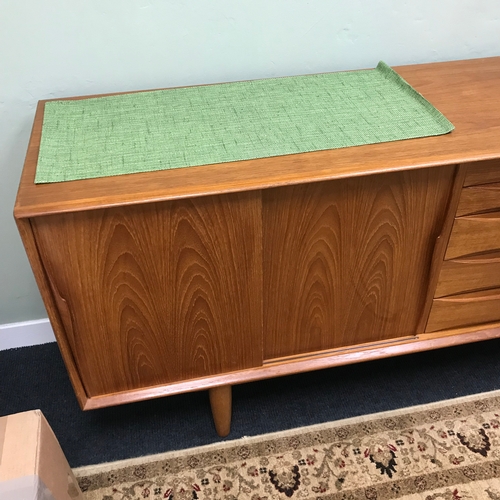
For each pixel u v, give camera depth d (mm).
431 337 1135
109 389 1038
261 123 966
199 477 1133
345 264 972
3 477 781
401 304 1069
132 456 1179
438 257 996
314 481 1120
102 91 1133
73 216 778
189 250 865
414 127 936
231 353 1042
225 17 1086
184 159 864
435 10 1167
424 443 1183
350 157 859
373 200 893
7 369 1393
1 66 1049
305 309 1024
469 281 1054
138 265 863
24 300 1383
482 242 993
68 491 917
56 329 893
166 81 1148
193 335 990
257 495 1099
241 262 903
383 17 1154
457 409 1252
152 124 974
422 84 1098
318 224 903
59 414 1277
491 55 1265
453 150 871
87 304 891
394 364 1371
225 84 1114
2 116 1107
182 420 1251
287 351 1092
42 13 1008
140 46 1088
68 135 941
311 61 1189
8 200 1216
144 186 799
